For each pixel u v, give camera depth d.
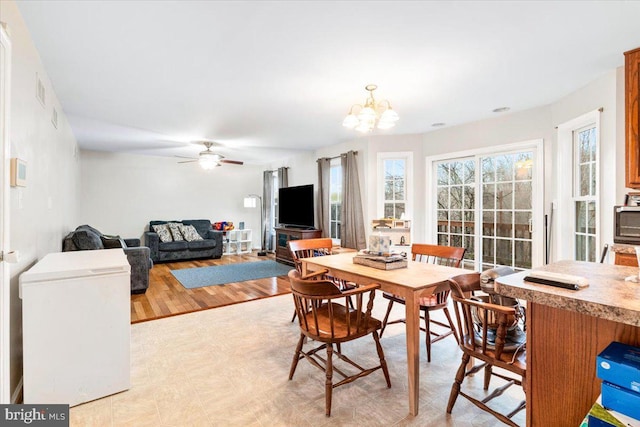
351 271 2.29
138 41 2.27
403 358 2.52
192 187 7.86
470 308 1.65
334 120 4.30
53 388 1.88
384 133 5.08
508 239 4.14
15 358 1.93
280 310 3.66
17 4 1.85
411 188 5.08
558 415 1.17
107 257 2.41
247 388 2.11
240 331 3.05
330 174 6.16
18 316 1.99
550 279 1.13
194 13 1.93
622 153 2.63
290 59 2.54
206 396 2.02
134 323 3.24
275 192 8.20
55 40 2.25
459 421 1.79
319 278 2.61
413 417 1.82
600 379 1.04
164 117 4.15
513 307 1.65
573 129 3.36
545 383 1.20
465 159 4.60
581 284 1.08
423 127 4.72
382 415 1.84
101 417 1.83
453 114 4.05
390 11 1.91
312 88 3.16
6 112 1.62
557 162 3.54
